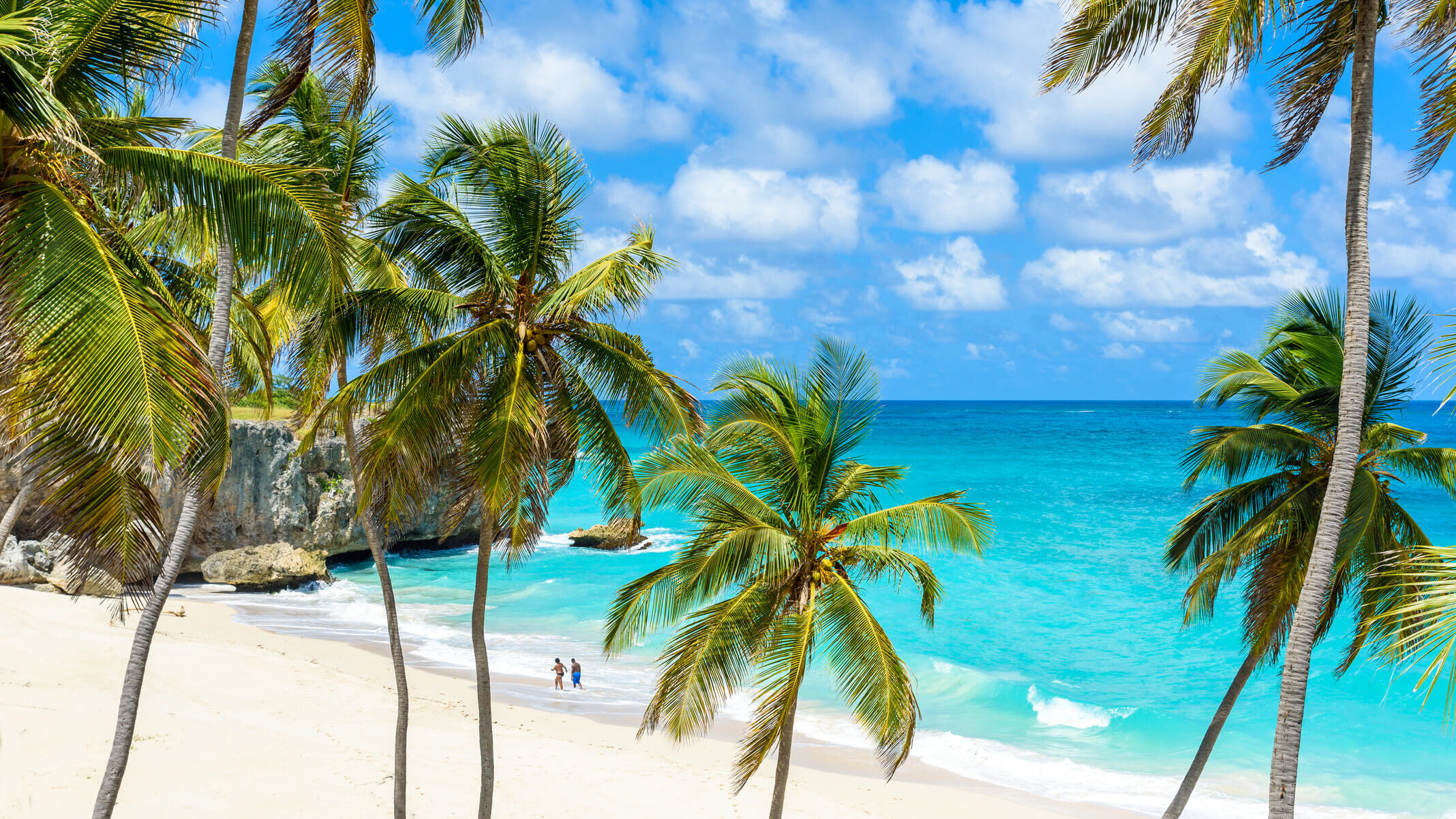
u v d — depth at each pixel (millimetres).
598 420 13008
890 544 14219
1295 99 11312
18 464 7023
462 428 12594
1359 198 9984
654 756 22891
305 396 14461
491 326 12633
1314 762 24031
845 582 13438
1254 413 16062
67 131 6305
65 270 6570
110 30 7367
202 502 10977
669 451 13070
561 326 12961
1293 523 14297
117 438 6504
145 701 22359
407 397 12086
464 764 20469
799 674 12625
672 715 13102
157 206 8547
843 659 12992
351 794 17781
